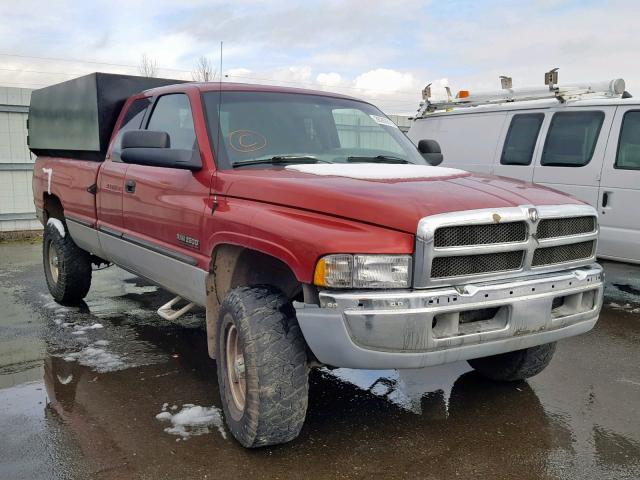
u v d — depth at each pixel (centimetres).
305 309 290
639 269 838
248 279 362
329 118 441
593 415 379
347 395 406
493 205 299
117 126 513
